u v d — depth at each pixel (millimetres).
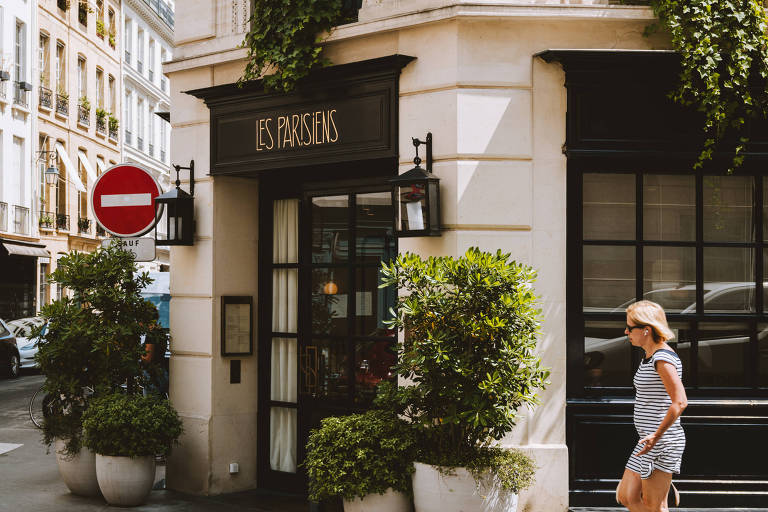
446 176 6387
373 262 7473
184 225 7867
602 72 6359
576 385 6496
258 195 8242
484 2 6320
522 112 6422
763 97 6371
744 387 6637
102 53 38500
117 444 7027
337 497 6207
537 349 6398
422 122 6527
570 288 6500
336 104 6996
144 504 7336
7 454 9922
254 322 8156
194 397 7957
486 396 5488
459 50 6383
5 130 29406
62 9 33938
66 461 7539
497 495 5625
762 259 6684
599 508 6363
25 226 30641
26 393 16906
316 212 7836
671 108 6430
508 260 6379
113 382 7633
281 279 8141
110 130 39344
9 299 29516
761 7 6395
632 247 6637
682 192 6688
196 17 8016
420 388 5645
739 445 6527
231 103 7703
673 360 5055
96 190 7770
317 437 6285
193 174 8062
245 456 8047
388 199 7406
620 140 6387
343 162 7066
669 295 6660
